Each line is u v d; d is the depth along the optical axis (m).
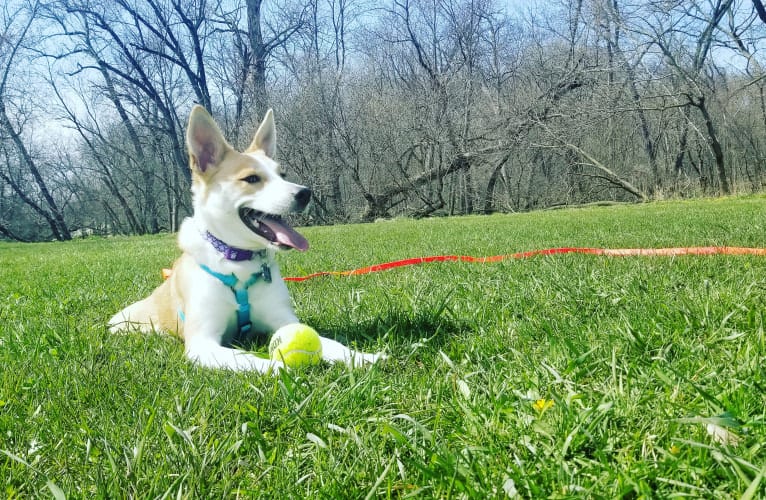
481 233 3.03
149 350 0.92
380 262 1.95
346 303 1.14
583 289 1.13
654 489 0.46
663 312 0.89
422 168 9.55
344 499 0.48
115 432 0.61
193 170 0.99
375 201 9.02
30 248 5.34
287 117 8.62
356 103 8.81
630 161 9.80
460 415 0.61
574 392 0.63
